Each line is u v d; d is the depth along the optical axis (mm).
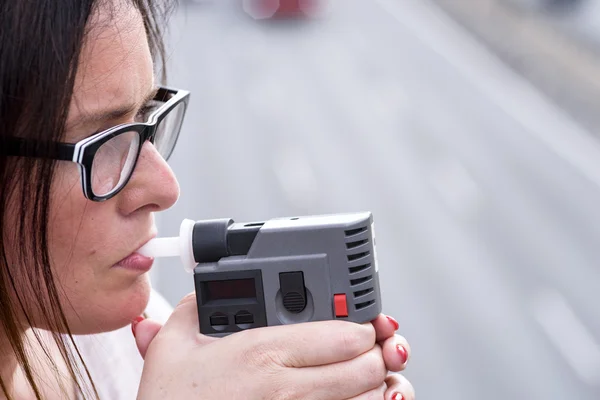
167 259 6918
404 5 28688
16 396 1084
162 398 911
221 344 922
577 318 7109
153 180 940
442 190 10742
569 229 9547
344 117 15023
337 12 27875
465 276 7848
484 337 6555
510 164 12258
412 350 6277
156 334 1004
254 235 953
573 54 17438
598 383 5957
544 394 5707
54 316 912
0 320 947
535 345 6508
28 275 883
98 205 900
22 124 822
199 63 20125
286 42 23422
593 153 13047
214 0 27797
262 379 897
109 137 867
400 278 7750
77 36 820
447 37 23422
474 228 9359
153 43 1114
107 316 956
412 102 16391
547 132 14289
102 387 1204
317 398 903
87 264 914
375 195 10336
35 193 847
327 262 938
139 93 908
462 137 13836
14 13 800
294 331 915
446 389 5703
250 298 954
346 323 928
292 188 10445
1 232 855
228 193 10109
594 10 19297
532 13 20531
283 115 14992
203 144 12688
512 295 7496
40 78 808
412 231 9109
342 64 20344
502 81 18359
